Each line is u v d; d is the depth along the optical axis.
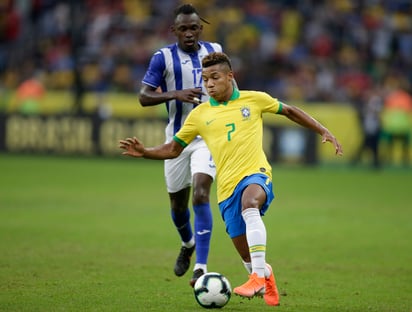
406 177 79.75
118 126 88.62
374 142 88.12
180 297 25.88
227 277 30.16
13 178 68.81
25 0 115.56
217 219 48.00
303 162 87.19
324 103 100.94
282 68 106.19
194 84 29.83
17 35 114.31
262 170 24.19
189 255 29.91
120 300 25.09
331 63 108.94
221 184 24.39
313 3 115.81
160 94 28.62
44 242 37.66
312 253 36.16
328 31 113.00
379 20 115.88
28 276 29.06
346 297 26.45
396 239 40.69
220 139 24.39
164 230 42.59
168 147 25.22
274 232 42.78
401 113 91.88
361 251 36.84
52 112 96.62
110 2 113.62
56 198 56.22
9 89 107.44
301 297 26.36
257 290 22.86
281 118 88.62
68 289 26.72
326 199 59.19
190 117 24.97
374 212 51.94
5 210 49.47
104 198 56.97
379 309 24.50
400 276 30.78
